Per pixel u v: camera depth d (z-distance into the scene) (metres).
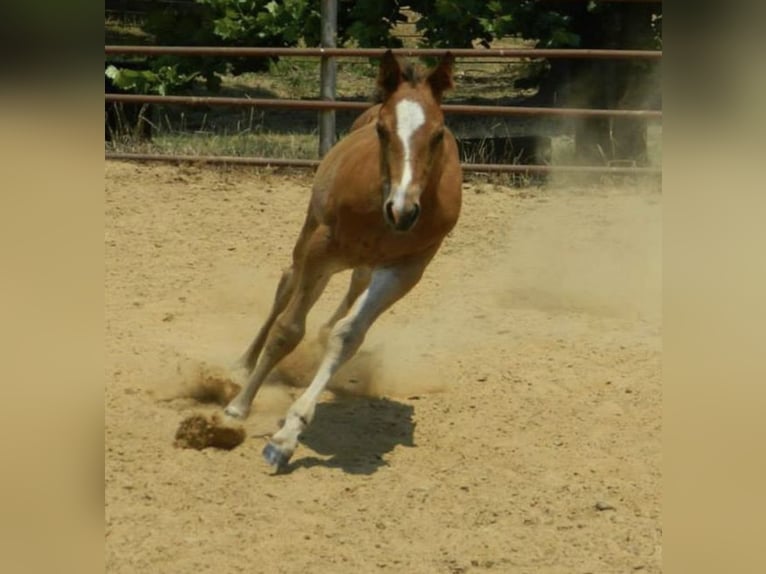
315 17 18.28
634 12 17.28
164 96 17.12
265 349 8.14
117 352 9.59
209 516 6.80
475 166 15.78
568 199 15.24
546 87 22.08
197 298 11.33
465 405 8.80
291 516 6.84
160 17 19.48
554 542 6.63
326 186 8.03
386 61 7.56
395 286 7.79
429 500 7.13
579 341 10.33
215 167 16.25
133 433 7.99
